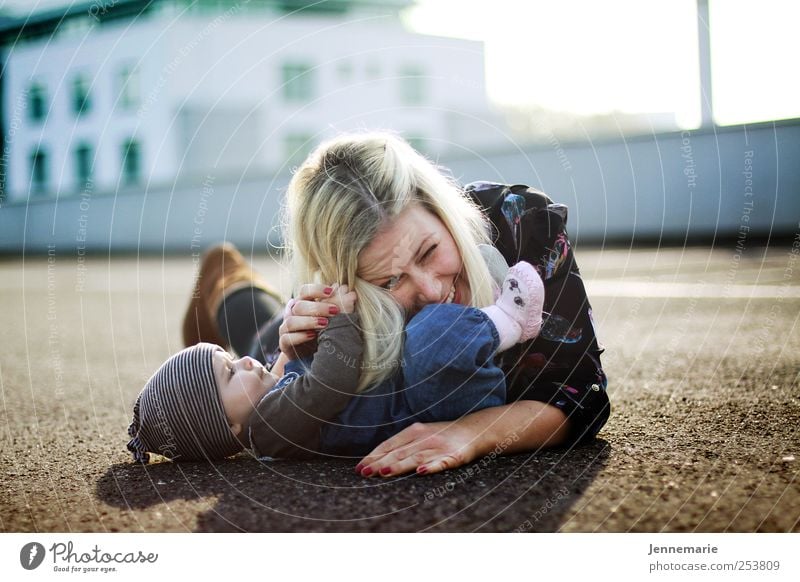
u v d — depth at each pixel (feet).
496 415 4.82
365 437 4.91
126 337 12.62
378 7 57.93
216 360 4.98
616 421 5.87
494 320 4.76
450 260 4.79
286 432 4.84
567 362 5.00
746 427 5.59
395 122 58.18
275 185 40.27
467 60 60.54
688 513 4.06
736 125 26.37
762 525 3.90
